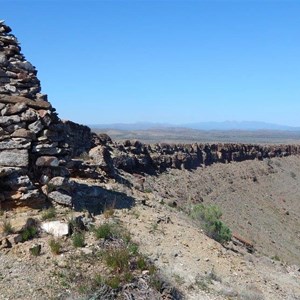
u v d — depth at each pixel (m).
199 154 59.25
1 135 12.91
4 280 10.02
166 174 46.53
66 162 13.98
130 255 11.80
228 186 55.25
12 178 12.60
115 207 15.81
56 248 11.29
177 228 15.57
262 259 18.50
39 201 12.88
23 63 14.36
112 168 22.88
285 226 50.06
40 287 10.02
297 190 68.38
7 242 11.20
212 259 13.95
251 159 72.50
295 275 17.30
